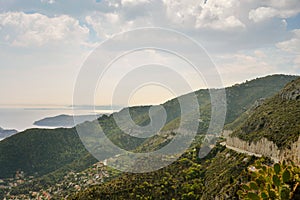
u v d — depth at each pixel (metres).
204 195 36.38
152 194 37.59
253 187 8.77
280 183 8.08
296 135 29.89
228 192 30.17
